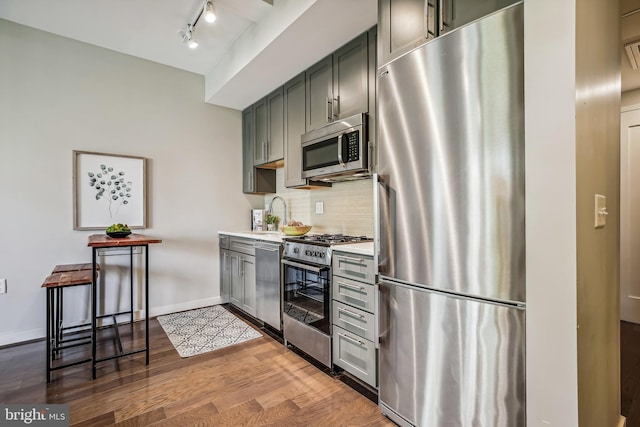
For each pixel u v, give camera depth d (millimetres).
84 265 2645
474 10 1299
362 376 1841
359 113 2125
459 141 1273
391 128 1560
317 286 2191
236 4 2184
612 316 1377
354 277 1889
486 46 1188
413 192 1457
